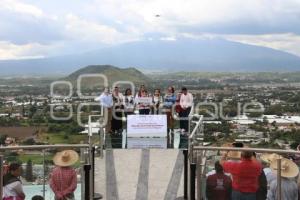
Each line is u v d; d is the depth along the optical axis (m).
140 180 11.58
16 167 8.33
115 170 12.20
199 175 9.05
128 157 13.19
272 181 8.25
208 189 8.88
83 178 9.07
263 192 8.46
